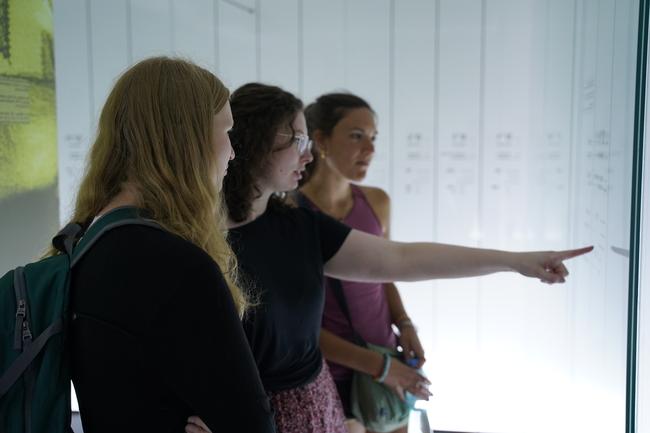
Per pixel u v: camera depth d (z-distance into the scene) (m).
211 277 0.78
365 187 1.99
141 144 0.82
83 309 0.79
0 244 1.60
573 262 1.78
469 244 2.55
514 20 2.38
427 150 2.53
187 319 0.75
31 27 1.71
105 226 0.81
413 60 2.49
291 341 1.27
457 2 2.42
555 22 1.97
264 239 1.29
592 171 1.55
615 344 1.35
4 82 1.61
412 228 2.58
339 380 1.69
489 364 2.56
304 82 2.56
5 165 1.62
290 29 2.54
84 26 2.62
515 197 2.48
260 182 1.30
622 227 1.28
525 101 2.41
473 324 2.57
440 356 2.61
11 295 0.83
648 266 1.17
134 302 0.75
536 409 2.23
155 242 0.77
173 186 0.83
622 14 1.28
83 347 0.79
